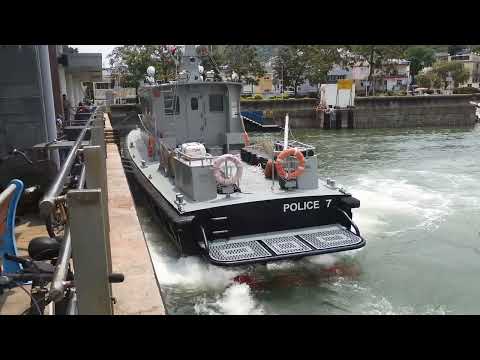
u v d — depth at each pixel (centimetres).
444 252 758
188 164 685
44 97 602
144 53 3709
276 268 665
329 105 3875
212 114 962
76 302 210
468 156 1978
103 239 201
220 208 630
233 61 4516
